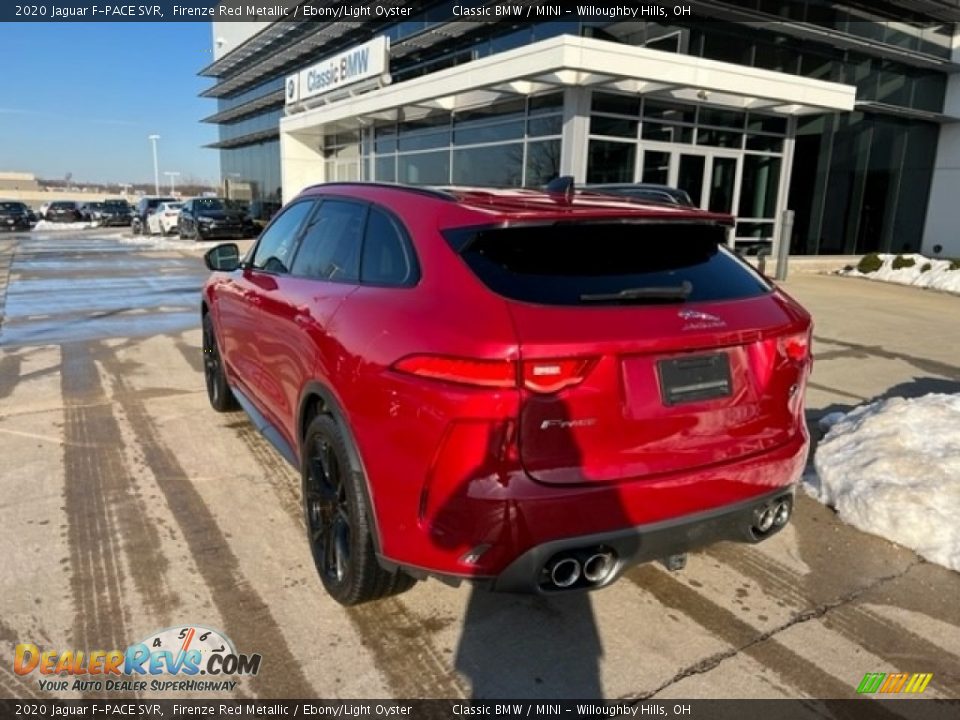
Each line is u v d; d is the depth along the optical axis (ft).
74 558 10.79
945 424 13.82
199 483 13.62
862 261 52.80
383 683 8.32
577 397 7.54
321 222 11.98
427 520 7.80
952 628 9.61
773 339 8.88
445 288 8.11
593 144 43.42
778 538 11.94
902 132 61.67
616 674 8.55
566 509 7.52
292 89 71.05
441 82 45.73
